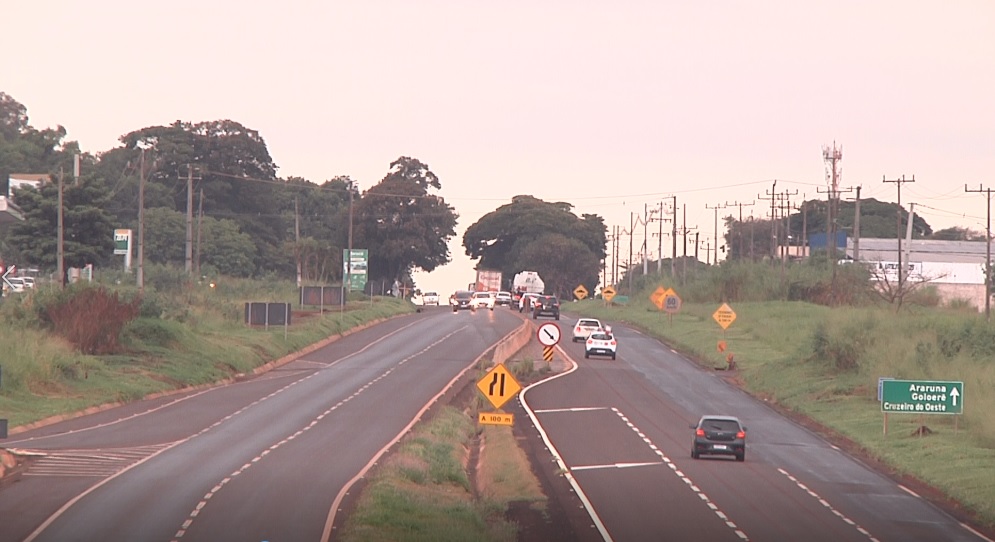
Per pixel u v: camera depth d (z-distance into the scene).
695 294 130.75
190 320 78.75
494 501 32.72
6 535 25.02
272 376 69.06
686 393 64.81
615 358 81.94
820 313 105.25
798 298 123.44
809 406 59.16
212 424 48.28
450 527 26.83
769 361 78.06
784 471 40.16
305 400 57.34
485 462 40.75
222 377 66.81
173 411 52.62
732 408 59.47
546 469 39.53
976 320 75.50
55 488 31.50
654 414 56.09
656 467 40.16
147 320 70.94
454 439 45.94
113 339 66.19
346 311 108.12
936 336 70.00
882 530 29.59
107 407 53.53
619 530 28.62
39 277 96.12
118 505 28.95
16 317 65.75
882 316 86.50
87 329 65.00
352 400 57.50
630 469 39.59
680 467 40.28
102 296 66.75
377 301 124.94
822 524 30.11
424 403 56.72
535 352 84.38
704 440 41.97
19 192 85.00
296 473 35.22
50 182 84.56
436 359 78.19
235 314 89.31
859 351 68.69
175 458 38.09
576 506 32.19
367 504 28.55
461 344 88.12
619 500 33.25
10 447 39.69
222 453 39.66
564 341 93.50
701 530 28.75
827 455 44.81
